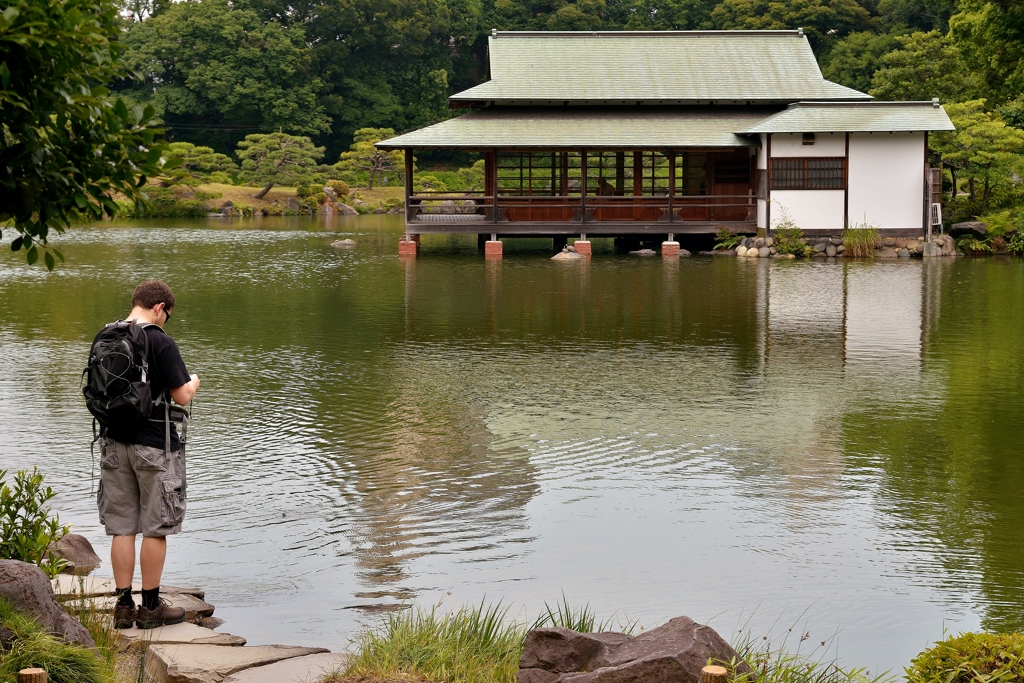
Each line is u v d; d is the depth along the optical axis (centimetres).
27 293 2300
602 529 857
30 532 621
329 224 5044
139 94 7056
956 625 684
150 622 609
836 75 6266
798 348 1644
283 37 7256
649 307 2089
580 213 3294
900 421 1196
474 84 8694
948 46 4262
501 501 923
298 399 1293
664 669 465
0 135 444
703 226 3300
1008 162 3325
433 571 769
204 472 998
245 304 2153
